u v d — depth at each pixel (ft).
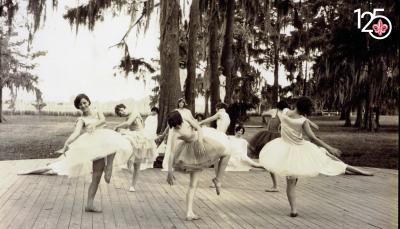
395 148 68.95
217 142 21.71
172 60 44.75
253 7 59.72
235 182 34.47
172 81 44.80
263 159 22.80
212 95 56.13
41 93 130.00
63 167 35.27
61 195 27.58
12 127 115.14
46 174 36.40
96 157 21.93
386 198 27.96
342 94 92.22
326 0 79.05
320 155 22.49
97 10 49.67
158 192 29.35
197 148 21.06
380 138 87.51
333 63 77.61
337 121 165.68
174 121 20.84
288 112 23.20
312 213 23.22
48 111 184.75
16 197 26.66
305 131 22.13
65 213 22.41
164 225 20.16
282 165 21.71
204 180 35.42
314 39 86.33
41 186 30.94
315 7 81.30
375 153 63.10
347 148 69.31
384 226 20.25
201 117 38.58
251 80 85.20
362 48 63.57
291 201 22.41
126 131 30.07
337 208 24.62
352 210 24.08
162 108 44.86
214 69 56.03
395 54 61.46
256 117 164.76
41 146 69.46
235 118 60.59
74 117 176.04
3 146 69.00
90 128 22.49
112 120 139.33
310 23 88.43
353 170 39.86
